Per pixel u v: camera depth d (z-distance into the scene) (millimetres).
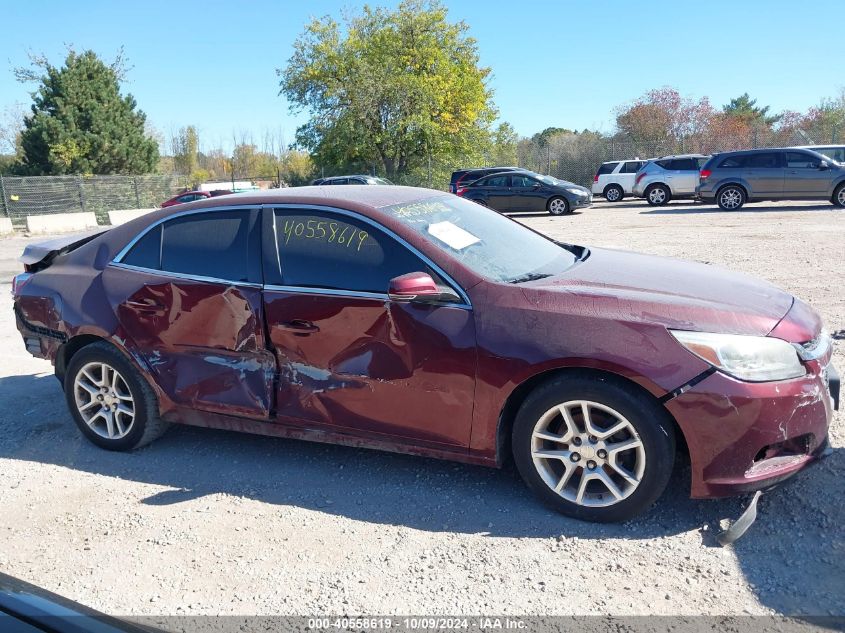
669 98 40531
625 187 26906
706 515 3297
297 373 3830
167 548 3309
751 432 3020
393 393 3580
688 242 12547
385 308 3553
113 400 4414
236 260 4008
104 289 4355
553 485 3363
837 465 3641
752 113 62000
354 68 35500
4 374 6293
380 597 2848
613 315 3209
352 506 3621
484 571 2986
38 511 3744
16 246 21047
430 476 3896
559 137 36562
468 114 37438
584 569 2957
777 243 11688
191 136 61906
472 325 3391
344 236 3795
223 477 4047
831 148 19500
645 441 3129
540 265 3963
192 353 4117
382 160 37219
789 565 2883
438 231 3791
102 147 37688
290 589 2939
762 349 3080
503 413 3434
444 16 36906
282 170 58156
